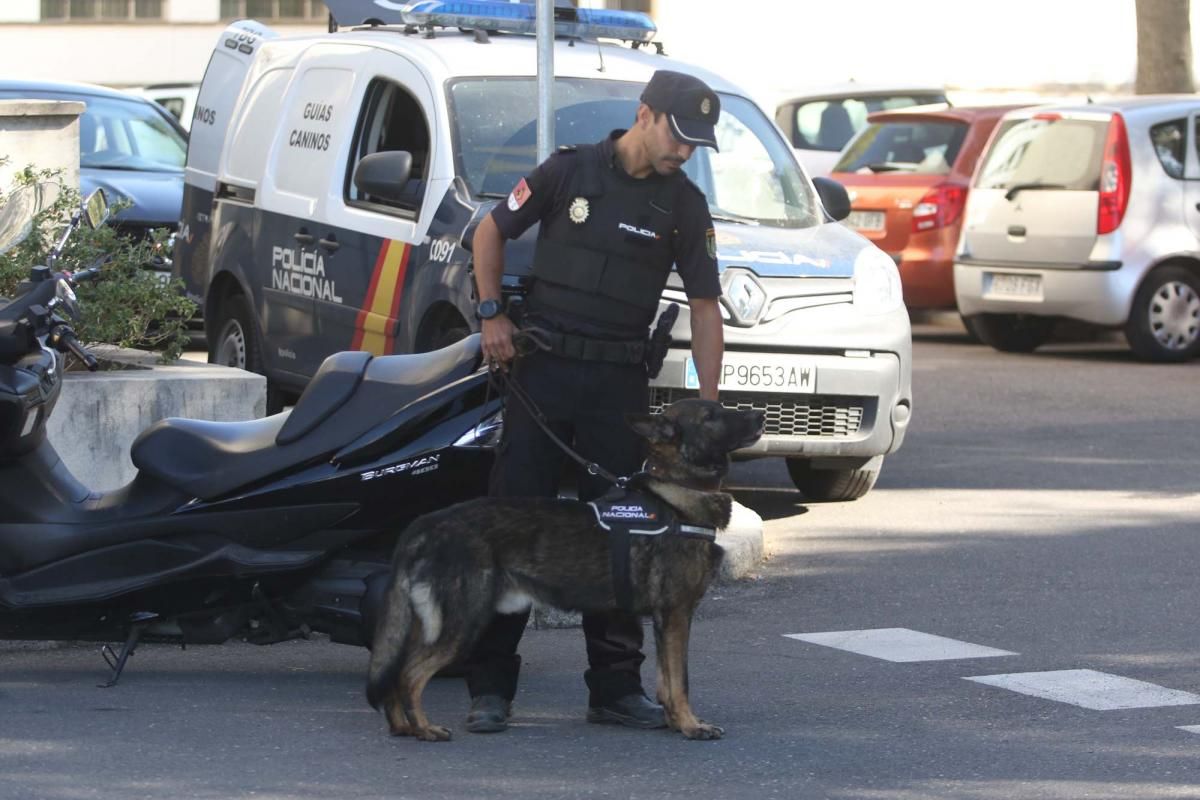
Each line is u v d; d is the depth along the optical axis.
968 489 27.62
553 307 15.55
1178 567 22.36
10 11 112.31
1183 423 33.69
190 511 16.31
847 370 24.19
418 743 15.17
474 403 16.03
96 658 18.25
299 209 27.28
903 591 21.20
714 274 15.77
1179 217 41.69
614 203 15.42
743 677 17.50
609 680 15.73
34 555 16.52
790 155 27.08
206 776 14.14
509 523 14.83
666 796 13.78
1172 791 13.93
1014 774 14.36
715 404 14.94
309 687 17.09
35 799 13.51
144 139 41.00
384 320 24.70
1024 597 20.84
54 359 16.75
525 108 25.30
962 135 47.28
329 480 16.08
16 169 27.06
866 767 14.55
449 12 26.97
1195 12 82.94
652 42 28.94
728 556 21.72
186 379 22.05
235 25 31.95
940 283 46.53
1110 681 17.25
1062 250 41.84
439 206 24.19
